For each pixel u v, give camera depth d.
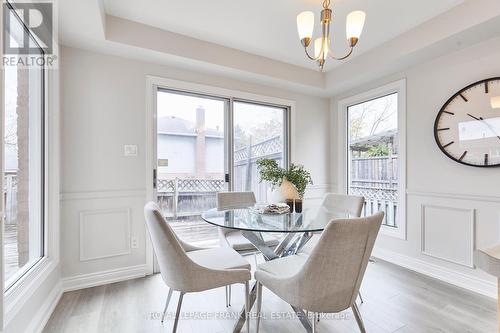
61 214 2.19
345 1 1.96
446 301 2.03
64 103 2.22
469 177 2.26
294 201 2.18
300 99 3.62
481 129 2.16
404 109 2.78
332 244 1.19
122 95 2.47
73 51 2.27
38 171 1.90
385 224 3.09
